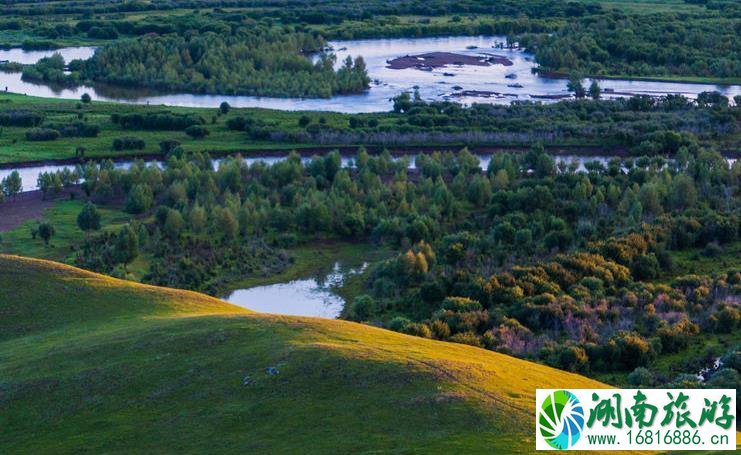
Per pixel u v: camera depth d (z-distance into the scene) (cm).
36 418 9962
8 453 9400
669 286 16362
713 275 16988
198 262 18475
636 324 14612
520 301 15225
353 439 8781
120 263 18200
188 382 10075
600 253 17312
